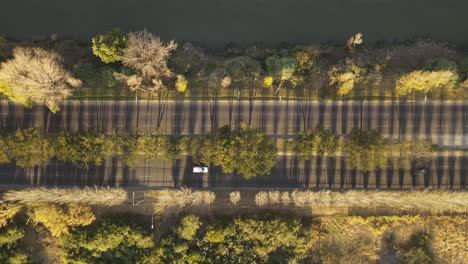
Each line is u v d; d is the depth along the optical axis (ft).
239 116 273.75
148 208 273.33
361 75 266.57
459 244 274.16
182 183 274.36
